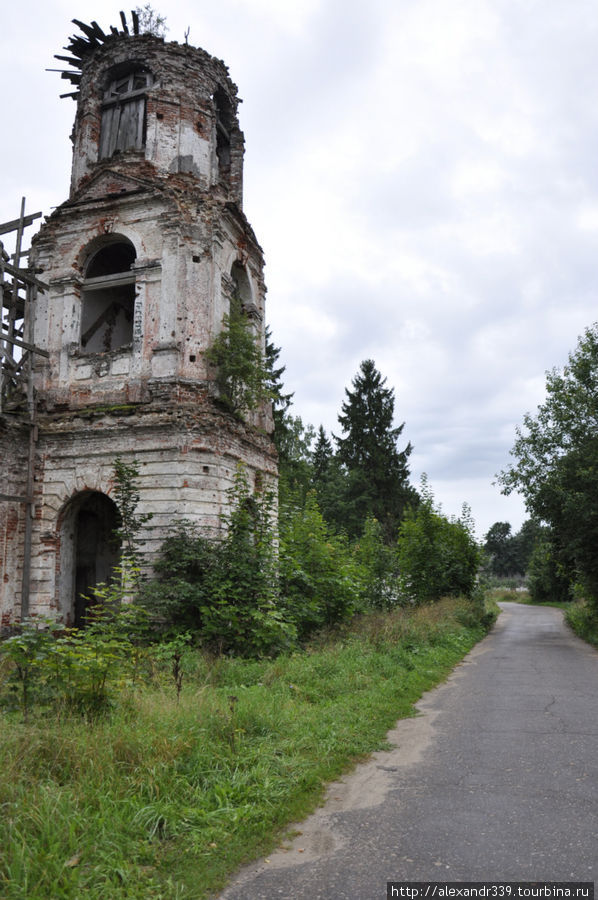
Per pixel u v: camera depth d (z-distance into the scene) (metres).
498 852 4.72
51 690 6.80
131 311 20.83
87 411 16.09
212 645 12.77
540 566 61.66
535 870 4.43
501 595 81.88
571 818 5.36
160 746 5.93
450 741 7.94
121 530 14.73
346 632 15.84
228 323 17.25
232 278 19.73
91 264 18.78
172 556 14.27
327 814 5.55
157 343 16.42
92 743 5.74
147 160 17.88
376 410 52.16
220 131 20.48
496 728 8.60
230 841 4.87
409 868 4.50
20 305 18.30
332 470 50.12
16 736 5.59
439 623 19.80
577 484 23.95
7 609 15.89
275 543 18.16
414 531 28.45
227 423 16.39
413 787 6.23
